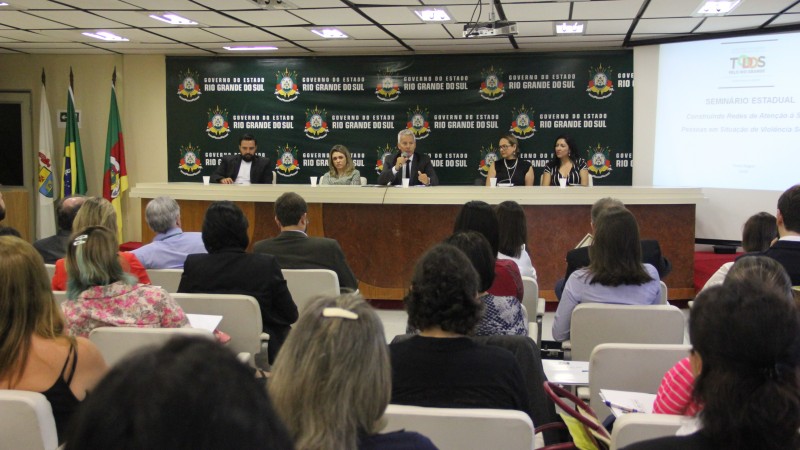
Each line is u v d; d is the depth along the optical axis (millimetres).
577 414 1763
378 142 8289
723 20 6242
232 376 522
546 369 2365
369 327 1172
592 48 7797
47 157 8344
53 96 8484
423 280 1777
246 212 5992
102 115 8492
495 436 1508
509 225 3727
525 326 2395
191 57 8391
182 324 2504
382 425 1225
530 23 6348
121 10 5730
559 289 3582
